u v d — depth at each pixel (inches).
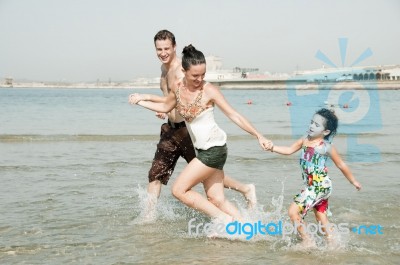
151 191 238.7
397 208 256.4
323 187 195.6
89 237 205.9
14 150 468.1
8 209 247.3
